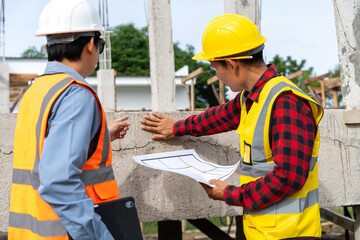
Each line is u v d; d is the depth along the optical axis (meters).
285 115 1.49
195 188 2.40
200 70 8.83
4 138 2.06
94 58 1.50
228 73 1.70
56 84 1.33
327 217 3.84
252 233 1.65
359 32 2.64
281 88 1.54
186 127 2.12
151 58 4.56
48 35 1.44
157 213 2.32
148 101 25.88
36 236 1.31
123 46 38.19
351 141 2.64
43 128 1.26
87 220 1.20
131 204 1.44
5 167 2.06
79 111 1.27
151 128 2.24
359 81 2.62
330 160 2.60
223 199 1.67
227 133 2.45
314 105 1.57
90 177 1.36
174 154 2.02
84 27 1.43
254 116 1.60
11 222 1.42
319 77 10.27
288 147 1.47
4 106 7.22
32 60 22.98
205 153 2.39
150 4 4.48
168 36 4.46
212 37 1.67
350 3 2.64
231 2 2.93
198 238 8.30
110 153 1.46
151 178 2.31
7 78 7.19
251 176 1.64
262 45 1.67
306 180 1.51
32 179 1.30
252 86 1.67
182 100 24.89
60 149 1.21
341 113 2.63
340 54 2.67
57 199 1.19
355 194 2.63
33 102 1.35
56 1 1.46
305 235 1.58
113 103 9.12
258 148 1.59
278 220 1.56
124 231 1.40
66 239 1.27
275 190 1.48
